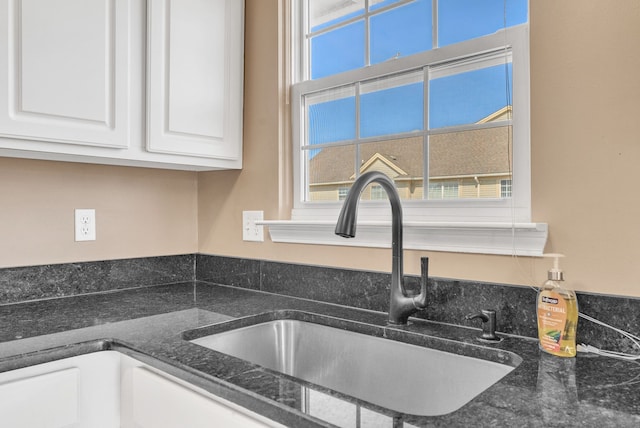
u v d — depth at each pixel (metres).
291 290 1.47
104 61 1.24
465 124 1.17
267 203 1.55
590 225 0.92
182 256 1.78
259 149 1.58
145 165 1.54
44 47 1.12
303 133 1.54
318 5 1.54
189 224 1.80
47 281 1.42
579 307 0.92
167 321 1.14
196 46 1.45
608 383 0.72
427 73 1.25
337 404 0.63
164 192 1.72
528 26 1.05
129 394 0.97
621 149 0.89
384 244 1.24
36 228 1.40
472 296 1.07
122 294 1.52
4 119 1.07
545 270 0.97
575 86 0.95
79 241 1.50
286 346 1.27
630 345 0.86
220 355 0.86
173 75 1.39
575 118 0.94
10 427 0.84
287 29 1.56
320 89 1.48
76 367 0.94
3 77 1.06
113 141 1.26
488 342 0.95
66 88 1.16
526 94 1.05
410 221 1.20
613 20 0.90
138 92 1.32
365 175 1.02
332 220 1.41
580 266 0.93
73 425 0.94
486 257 1.06
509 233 1.01
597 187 0.91
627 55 0.88
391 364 1.05
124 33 1.28
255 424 0.68
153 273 1.69
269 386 0.70
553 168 0.97
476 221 1.12
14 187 1.36
